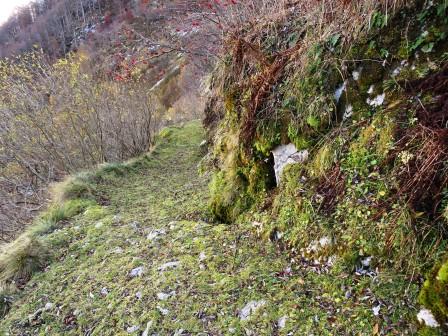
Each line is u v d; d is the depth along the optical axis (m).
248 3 4.98
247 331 2.41
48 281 3.80
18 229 7.20
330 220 2.84
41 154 8.56
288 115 3.61
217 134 5.61
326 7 3.44
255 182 3.99
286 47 3.97
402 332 2.00
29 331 3.13
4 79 7.96
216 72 6.08
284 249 3.16
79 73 8.81
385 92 2.87
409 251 2.25
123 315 2.92
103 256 4.02
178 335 2.54
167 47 5.74
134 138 9.99
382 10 2.93
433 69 2.61
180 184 6.58
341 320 2.24
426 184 2.30
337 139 3.09
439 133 2.33
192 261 3.38
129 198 6.12
